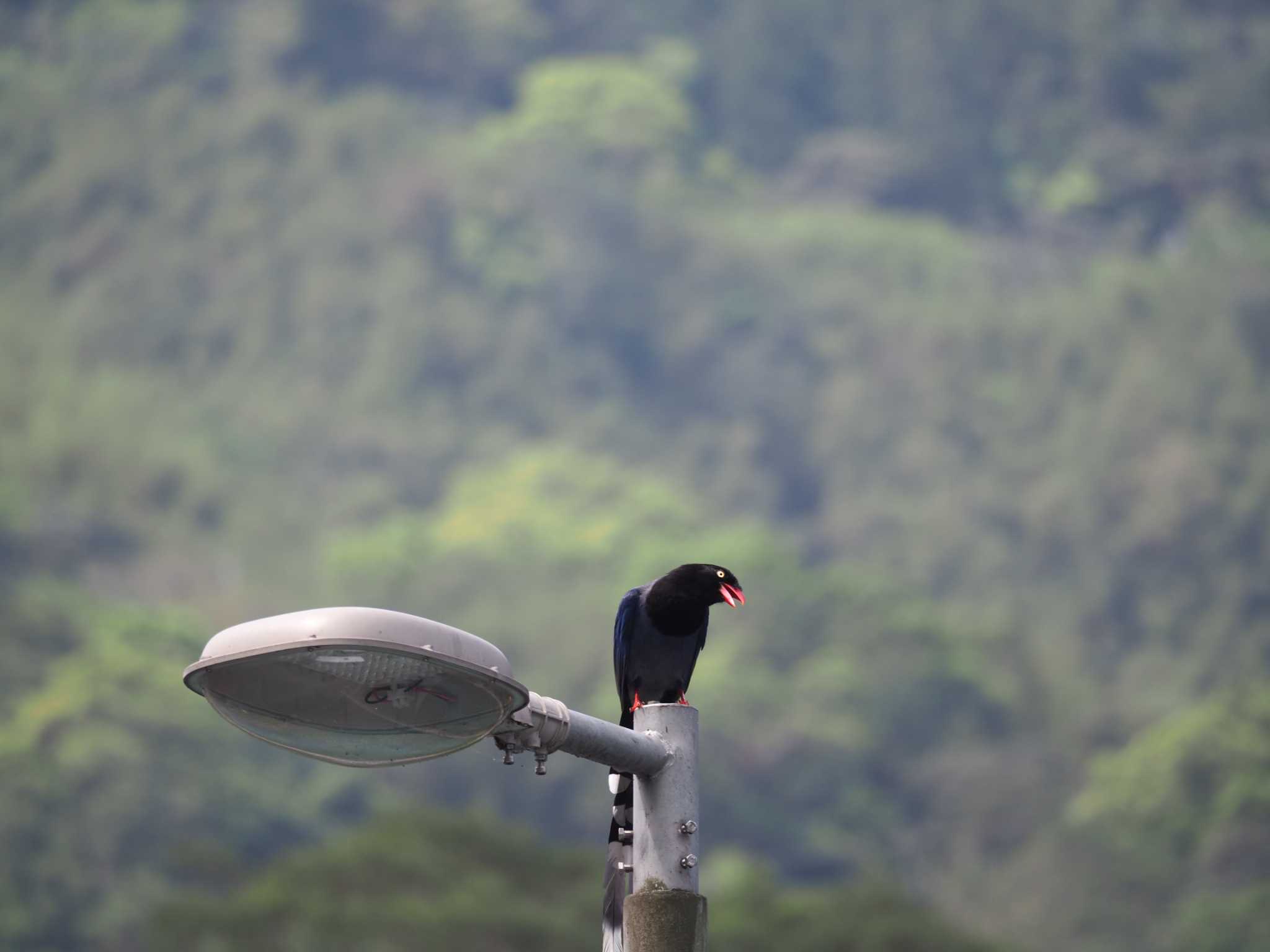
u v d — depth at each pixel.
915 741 99.75
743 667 100.31
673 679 8.63
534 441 152.88
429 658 5.22
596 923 34.53
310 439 147.50
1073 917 75.25
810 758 94.56
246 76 196.50
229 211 171.00
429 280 163.00
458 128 193.25
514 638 105.31
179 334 160.50
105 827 73.31
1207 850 75.06
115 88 191.12
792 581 107.62
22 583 104.88
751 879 37.31
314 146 178.75
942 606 138.12
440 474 145.25
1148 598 137.12
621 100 188.62
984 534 146.00
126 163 176.75
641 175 184.00
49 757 76.62
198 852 41.72
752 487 152.75
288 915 32.72
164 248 168.00
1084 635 134.12
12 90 189.50
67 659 91.12
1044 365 161.00
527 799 84.94
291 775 87.12
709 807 90.19
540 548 117.88
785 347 166.62
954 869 86.81
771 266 174.12
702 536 122.94
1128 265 178.12
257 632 5.24
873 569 139.25
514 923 32.75
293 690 5.36
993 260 187.00
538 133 183.88
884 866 80.69
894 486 154.00
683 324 168.12
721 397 162.88
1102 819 80.75
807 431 159.88
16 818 71.19
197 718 84.12
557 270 168.50
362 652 5.21
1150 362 156.88
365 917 32.38
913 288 178.25
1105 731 103.44
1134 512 142.50
